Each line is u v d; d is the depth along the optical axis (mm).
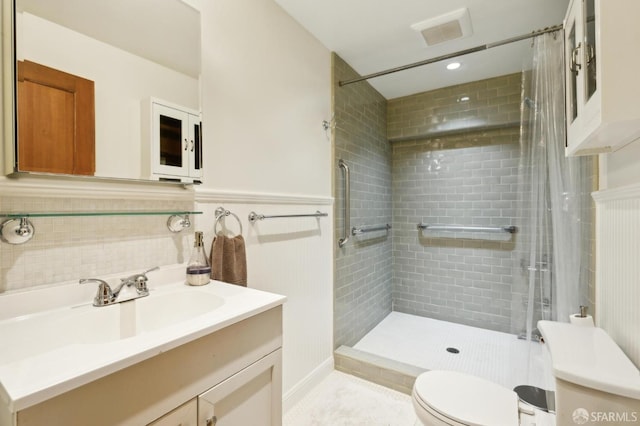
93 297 1005
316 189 2113
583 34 1089
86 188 1006
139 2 1152
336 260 2318
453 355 2422
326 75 2221
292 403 1846
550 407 1608
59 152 944
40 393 538
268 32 1700
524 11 1810
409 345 2590
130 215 1096
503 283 2844
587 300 1719
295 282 1907
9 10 867
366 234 2795
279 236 1778
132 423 670
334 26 1971
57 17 954
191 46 1297
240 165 1526
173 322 1105
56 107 942
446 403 1187
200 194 1327
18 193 873
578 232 1735
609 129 971
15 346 766
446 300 3105
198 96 1319
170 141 1221
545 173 1788
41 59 918
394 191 3314
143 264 1151
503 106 2637
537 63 1764
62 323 864
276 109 1757
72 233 979
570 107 1354
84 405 602
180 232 1271
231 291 1134
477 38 2104
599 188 1583
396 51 2283
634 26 850
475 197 2947
